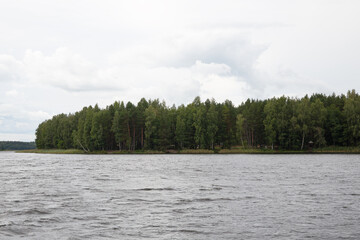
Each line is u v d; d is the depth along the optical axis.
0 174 42.69
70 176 39.59
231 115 138.75
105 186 29.77
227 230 15.01
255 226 15.66
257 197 23.42
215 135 128.50
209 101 154.88
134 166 57.62
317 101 121.62
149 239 13.75
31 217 17.52
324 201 21.83
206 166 55.66
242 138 129.88
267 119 118.38
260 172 43.12
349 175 38.66
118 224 16.09
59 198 23.38
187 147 133.75
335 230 14.98
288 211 18.81
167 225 15.89
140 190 27.12
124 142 132.62
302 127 112.88
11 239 13.71
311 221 16.56
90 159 87.75
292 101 120.25
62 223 16.28
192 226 15.70
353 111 109.00
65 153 144.62
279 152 114.44
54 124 174.00
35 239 13.71
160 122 129.62
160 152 125.75
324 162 64.56
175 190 27.00
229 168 50.59
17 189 28.03
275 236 14.10
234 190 26.81
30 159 90.19
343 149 110.62
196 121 126.94
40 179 36.19
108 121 136.00
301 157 87.38
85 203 21.41
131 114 130.62
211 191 26.31
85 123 135.12
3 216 17.75
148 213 18.44
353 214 18.03
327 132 117.69
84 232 14.74
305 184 30.44
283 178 35.59
